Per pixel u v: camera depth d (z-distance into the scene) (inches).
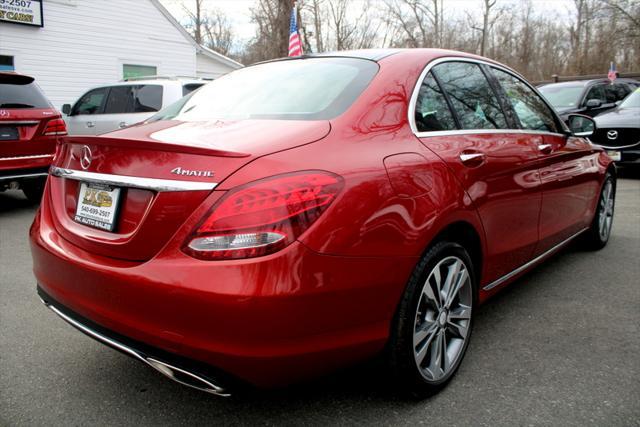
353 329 79.4
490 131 118.7
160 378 105.3
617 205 270.2
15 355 114.1
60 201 96.1
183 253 73.5
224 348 71.4
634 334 122.8
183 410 94.2
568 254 187.2
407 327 87.7
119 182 81.0
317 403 95.4
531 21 1581.0
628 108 370.6
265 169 74.3
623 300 143.7
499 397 96.8
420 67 107.1
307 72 109.6
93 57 607.8
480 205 104.3
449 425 88.7
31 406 95.0
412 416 91.3
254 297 69.3
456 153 102.0
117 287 78.1
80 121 376.5
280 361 72.8
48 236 94.0
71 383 103.0
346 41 1315.2
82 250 86.3
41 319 133.3
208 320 71.1
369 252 78.9
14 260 185.3
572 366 108.0
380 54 110.4
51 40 564.7
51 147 260.7
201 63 804.0
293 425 89.4
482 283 111.6
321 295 73.6
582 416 90.7
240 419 91.3
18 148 248.8
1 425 88.9
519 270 129.9
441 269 97.3
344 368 81.8
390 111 95.1
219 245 71.2
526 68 1545.3
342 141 84.4
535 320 131.0
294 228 71.8
